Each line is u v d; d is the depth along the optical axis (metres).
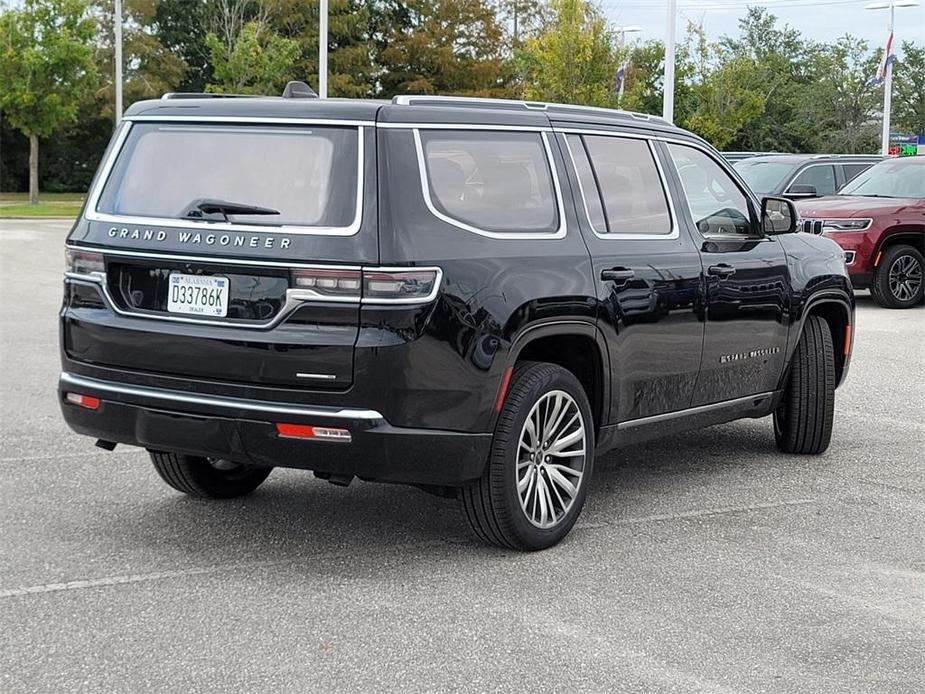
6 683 4.07
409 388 4.95
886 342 13.02
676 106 41.91
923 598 5.07
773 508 6.46
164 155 5.43
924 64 63.44
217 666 4.23
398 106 5.21
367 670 4.21
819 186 19.22
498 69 60.41
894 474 7.27
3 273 18.92
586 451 5.79
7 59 42.78
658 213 6.39
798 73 69.69
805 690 4.11
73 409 5.50
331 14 59.53
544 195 5.72
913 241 16.48
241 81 45.94
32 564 5.32
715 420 6.94
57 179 64.25
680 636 4.58
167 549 5.56
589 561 5.48
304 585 5.10
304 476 6.98
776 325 7.14
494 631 4.60
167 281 5.24
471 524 5.52
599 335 5.80
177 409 5.16
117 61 39.88
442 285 5.03
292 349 4.93
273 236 5.02
